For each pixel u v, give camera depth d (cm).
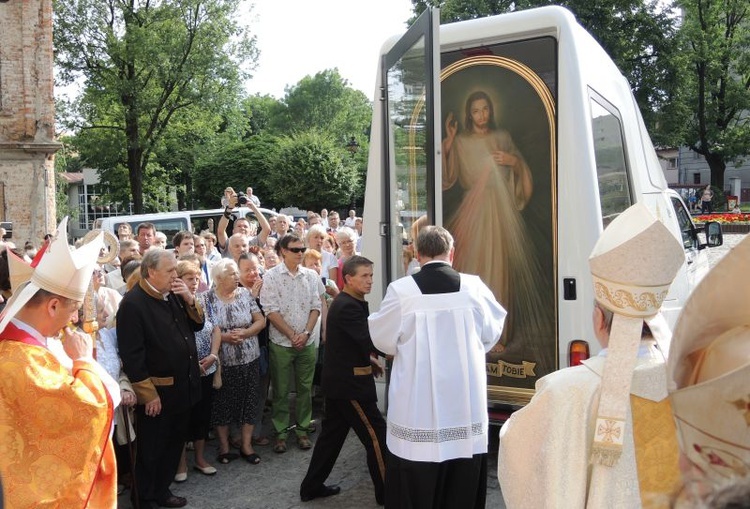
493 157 505
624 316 198
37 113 2094
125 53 2947
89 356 302
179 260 553
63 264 283
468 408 356
